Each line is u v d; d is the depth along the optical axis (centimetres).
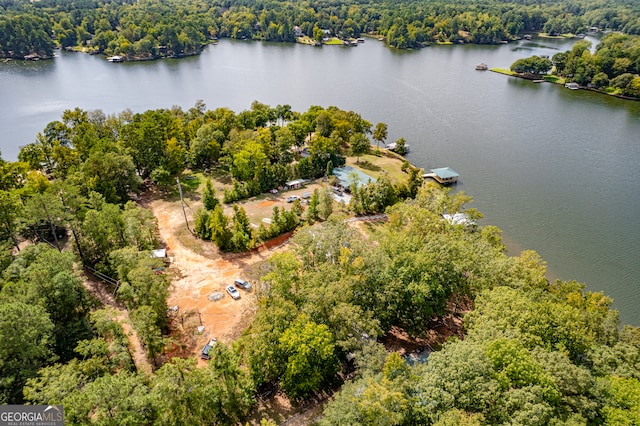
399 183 12850
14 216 8206
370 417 4441
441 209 9944
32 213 7788
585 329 5866
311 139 15438
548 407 4594
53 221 8469
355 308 6003
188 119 16062
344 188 12938
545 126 19262
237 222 9538
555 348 5672
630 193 13550
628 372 5322
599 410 4841
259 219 10762
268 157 13700
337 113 16775
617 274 9919
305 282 6738
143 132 11862
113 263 8000
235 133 14112
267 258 9306
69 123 17350
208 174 13500
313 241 7794
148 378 5878
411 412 4684
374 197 11512
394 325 7475
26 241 9331
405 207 9656
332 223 8494
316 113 16838
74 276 6650
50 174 12562
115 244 8544
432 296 6694
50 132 12962
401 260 6969
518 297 6200
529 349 5488
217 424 5366
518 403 4609
